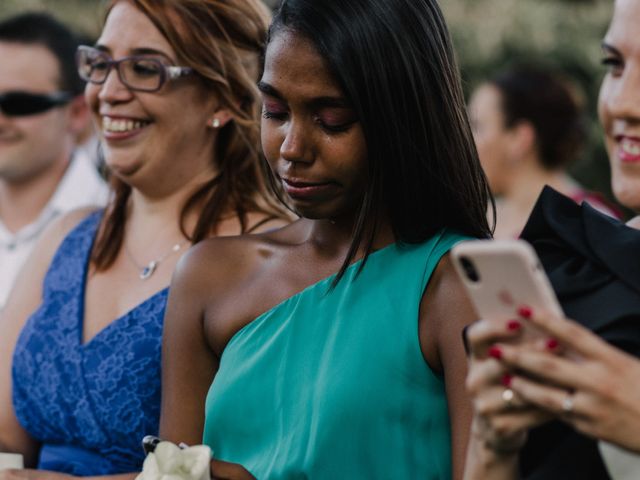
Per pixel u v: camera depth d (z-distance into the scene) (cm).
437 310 269
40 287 407
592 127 1148
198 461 256
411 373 267
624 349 223
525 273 191
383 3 269
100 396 365
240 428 282
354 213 283
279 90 266
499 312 197
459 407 260
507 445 207
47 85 528
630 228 240
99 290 388
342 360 270
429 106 273
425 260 274
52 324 385
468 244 195
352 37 263
